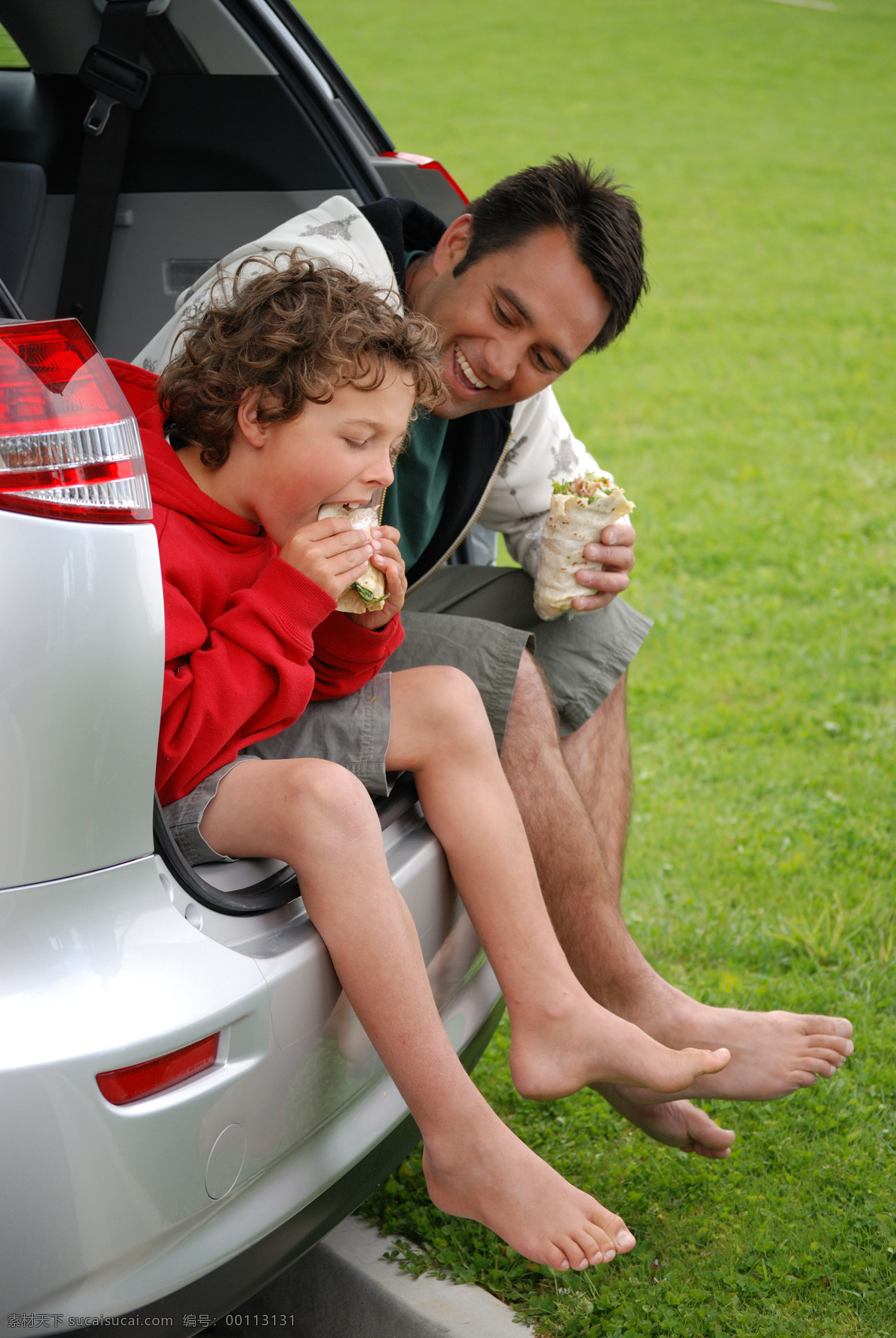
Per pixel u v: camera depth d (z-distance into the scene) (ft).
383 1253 6.02
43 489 3.78
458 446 7.63
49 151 8.45
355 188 8.73
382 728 5.61
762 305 36.91
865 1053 7.44
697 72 69.10
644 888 9.45
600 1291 5.74
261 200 8.68
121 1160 3.84
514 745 6.44
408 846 5.51
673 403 28.53
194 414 5.50
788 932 8.77
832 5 84.17
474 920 5.72
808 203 48.08
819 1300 5.65
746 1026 6.49
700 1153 6.55
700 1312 5.55
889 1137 6.73
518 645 6.47
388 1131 5.15
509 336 7.03
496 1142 5.02
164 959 4.10
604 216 6.87
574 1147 6.82
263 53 8.31
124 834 4.07
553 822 6.45
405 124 59.93
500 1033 7.86
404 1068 4.91
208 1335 5.94
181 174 8.57
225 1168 4.19
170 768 4.93
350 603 5.59
